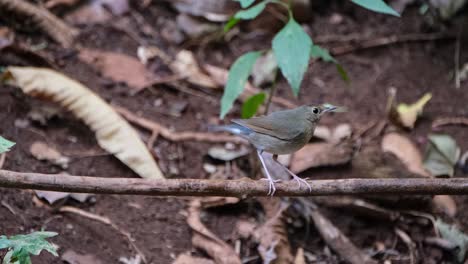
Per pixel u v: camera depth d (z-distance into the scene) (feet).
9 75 21.59
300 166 21.95
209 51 26.94
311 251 20.58
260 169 22.06
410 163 23.06
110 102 23.34
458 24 28.66
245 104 20.48
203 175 22.06
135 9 27.48
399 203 21.68
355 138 24.07
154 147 22.38
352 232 21.26
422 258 20.85
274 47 17.10
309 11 28.30
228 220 20.79
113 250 18.53
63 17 26.17
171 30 27.07
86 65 24.45
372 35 28.48
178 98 24.75
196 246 19.47
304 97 25.80
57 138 21.36
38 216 18.63
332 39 28.14
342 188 16.80
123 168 21.02
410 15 29.19
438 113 25.64
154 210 20.36
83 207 19.60
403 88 26.63
